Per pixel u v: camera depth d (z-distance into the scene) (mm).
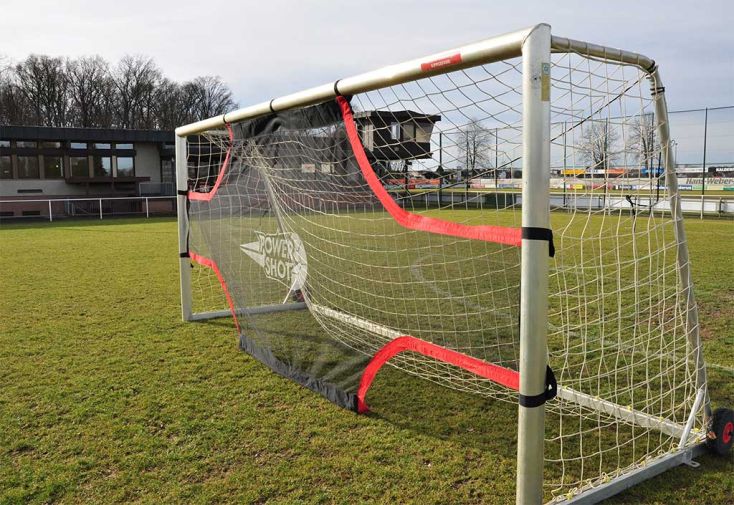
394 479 2562
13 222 18703
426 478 2570
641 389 3602
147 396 3523
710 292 6379
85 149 22891
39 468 2645
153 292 6887
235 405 3400
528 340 2049
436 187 3240
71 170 22750
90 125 51750
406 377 3881
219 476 2584
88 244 11969
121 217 21094
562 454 2740
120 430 3039
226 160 4801
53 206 21984
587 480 2492
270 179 4129
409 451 2828
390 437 2982
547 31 1929
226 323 5387
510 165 2699
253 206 4453
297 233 3896
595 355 4238
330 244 3807
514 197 2963
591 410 3314
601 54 2301
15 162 21609
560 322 4992
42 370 3994
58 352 4418
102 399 3467
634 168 2760
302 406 3395
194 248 5457
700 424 2910
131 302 6312
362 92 2861
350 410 3328
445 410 3336
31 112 48500
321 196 3549
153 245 11797
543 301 2037
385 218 3400
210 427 3090
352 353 3375
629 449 2879
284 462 2709
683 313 2945
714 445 2775
